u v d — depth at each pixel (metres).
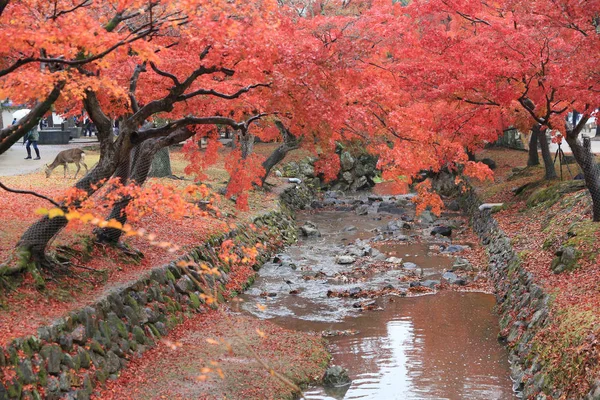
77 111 15.76
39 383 10.62
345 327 17.72
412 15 20.97
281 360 14.62
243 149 31.25
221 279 20.31
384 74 21.62
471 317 18.34
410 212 36.72
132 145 14.26
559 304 14.21
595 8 15.38
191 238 20.30
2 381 9.85
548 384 12.14
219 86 16.05
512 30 18.22
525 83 18.33
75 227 14.79
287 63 13.21
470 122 22.92
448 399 13.05
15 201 19.03
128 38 11.10
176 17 11.81
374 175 47.41
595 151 36.47
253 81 15.03
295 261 25.38
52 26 9.67
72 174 27.52
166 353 14.30
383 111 19.62
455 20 23.44
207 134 18.55
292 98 13.59
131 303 14.46
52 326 11.49
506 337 16.31
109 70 14.02
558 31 17.09
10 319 11.39
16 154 35.47
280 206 32.12
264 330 16.66
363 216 36.06
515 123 22.86
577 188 24.42
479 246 26.98
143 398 11.99
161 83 15.40
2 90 9.50
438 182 42.41
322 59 13.58
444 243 28.16
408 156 19.09
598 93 16.33
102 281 14.62
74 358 11.68
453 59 20.28
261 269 23.70
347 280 22.48
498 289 20.17
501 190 31.41
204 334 15.91
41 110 11.09
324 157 35.94
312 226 31.89
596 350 11.13
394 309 19.28
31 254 13.39
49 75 10.12
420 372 14.51
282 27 15.21
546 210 23.91
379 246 28.06
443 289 21.33
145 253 17.64
